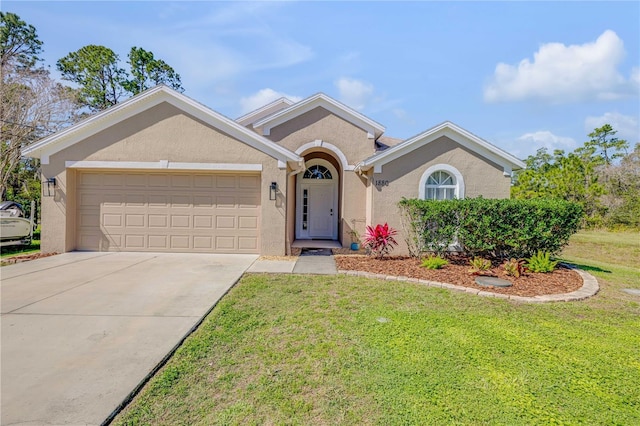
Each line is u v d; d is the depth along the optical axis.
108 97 29.41
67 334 4.61
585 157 29.42
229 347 4.29
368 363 3.91
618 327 5.35
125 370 3.66
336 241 14.80
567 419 3.02
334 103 13.27
